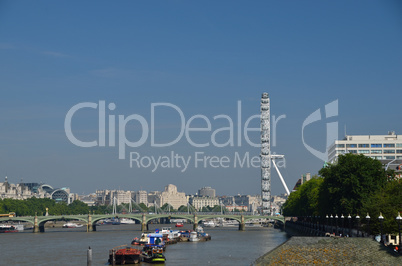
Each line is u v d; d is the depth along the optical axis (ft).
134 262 625.00
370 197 626.23
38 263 635.25
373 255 416.46
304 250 431.84
